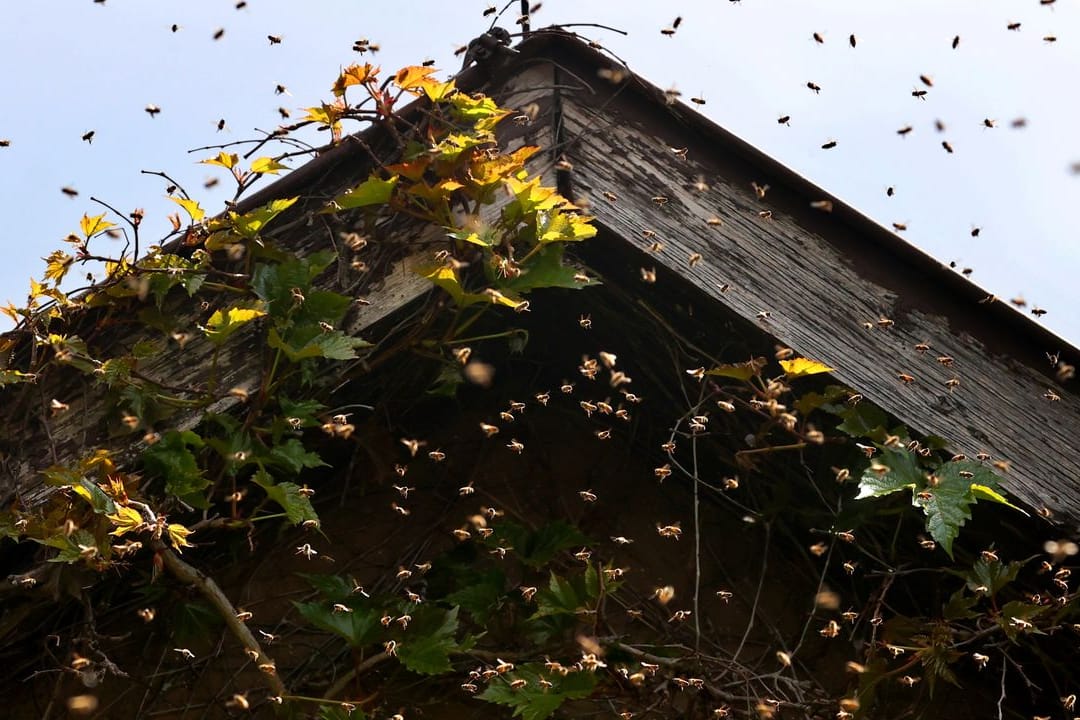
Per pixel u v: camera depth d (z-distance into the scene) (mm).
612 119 2678
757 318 2604
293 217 2658
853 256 2719
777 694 2766
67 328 2641
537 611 2762
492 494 3117
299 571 2980
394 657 2840
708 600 3047
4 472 2518
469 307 2752
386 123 2594
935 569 2715
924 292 2729
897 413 2607
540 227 2488
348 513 3059
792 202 2721
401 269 2586
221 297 2645
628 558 3078
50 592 2508
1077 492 2650
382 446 3070
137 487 2492
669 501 3152
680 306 2754
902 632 2709
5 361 2590
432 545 3047
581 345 3080
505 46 2664
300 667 2873
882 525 2850
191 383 2578
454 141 2432
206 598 2670
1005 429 2654
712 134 2680
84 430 2549
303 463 2525
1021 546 2756
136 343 2635
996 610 2641
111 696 2809
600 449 3189
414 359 2814
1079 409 2719
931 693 2662
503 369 3170
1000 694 2979
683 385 2811
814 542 3035
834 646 3006
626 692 2658
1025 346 2736
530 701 2533
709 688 2645
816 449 2869
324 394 2633
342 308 2547
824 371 2504
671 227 2627
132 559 2732
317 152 2654
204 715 2824
